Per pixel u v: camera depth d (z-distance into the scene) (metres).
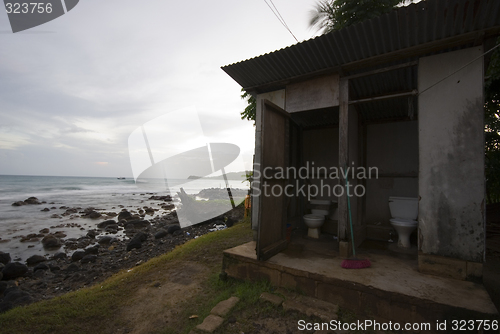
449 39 2.89
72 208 16.75
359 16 7.45
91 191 32.09
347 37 3.18
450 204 2.92
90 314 2.88
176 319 2.83
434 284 2.67
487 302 2.29
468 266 2.77
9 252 7.76
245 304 2.94
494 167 6.91
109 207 18.19
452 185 2.92
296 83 4.20
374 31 3.01
